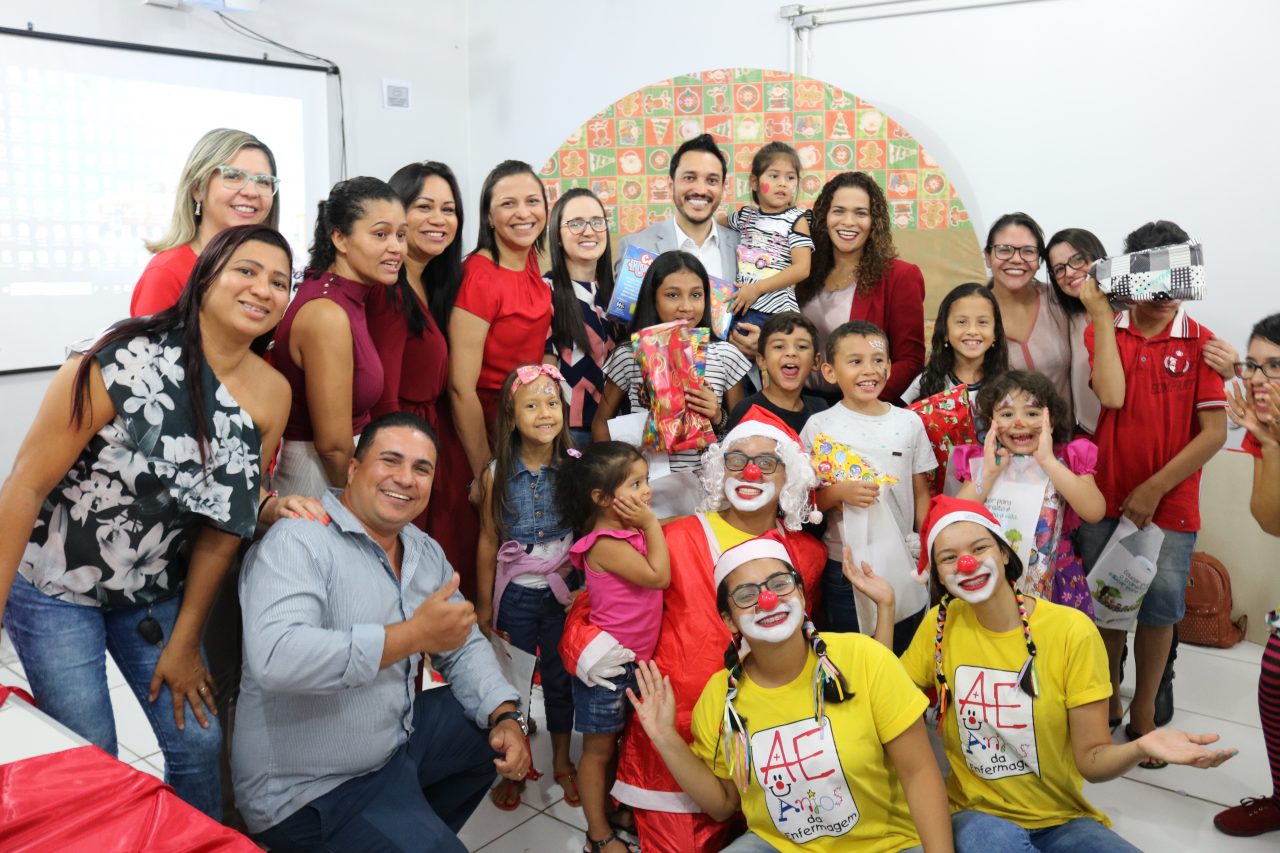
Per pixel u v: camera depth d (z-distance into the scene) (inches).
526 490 105.7
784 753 77.1
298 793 77.0
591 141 193.5
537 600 106.5
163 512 74.9
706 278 119.0
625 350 117.6
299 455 94.3
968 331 111.5
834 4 178.1
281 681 71.2
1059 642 80.8
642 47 199.8
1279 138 145.9
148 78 165.2
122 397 71.4
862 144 174.7
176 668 78.7
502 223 114.5
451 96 219.5
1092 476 106.1
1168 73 153.1
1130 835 99.7
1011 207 168.7
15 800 57.7
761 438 94.7
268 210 105.3
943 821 74.8
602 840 95.9
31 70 150.4
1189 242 104.5
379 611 79.3
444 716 87.2
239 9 169.2
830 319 129.9
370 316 100.0
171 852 54.7
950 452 109.3
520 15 213.0
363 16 199.2
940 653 85.4
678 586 93.1
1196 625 145.9
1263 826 98.6
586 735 94.0
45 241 154.3
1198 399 110.7
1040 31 162.1
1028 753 81.4
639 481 92.6
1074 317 120.3
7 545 70.1
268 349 94.7
